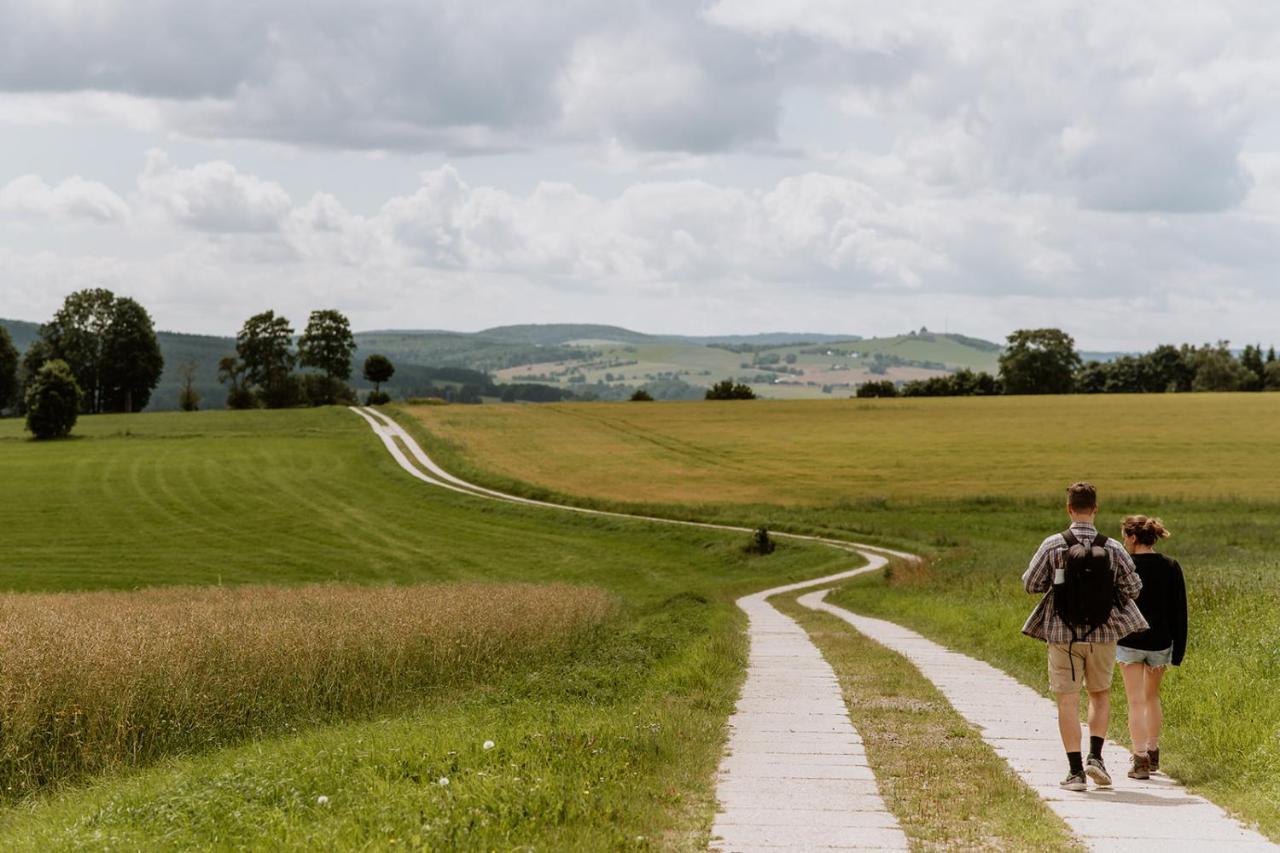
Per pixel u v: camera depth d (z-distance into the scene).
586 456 96.00
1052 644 8.84
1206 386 187.50
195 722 14.02
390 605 22.36
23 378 153.62
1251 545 51.44
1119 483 75.38
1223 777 8.83
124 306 156.88
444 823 6.76
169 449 102.06
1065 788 8.59
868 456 92.31
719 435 107.12
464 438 106.25
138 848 6.70
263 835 6.76
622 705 12.31
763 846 6.79
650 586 53.72
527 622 20.48
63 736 13.21
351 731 12.02
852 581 44.19
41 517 73.94
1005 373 180.38
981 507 69.94
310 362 174.25
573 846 6.53
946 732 10.86
